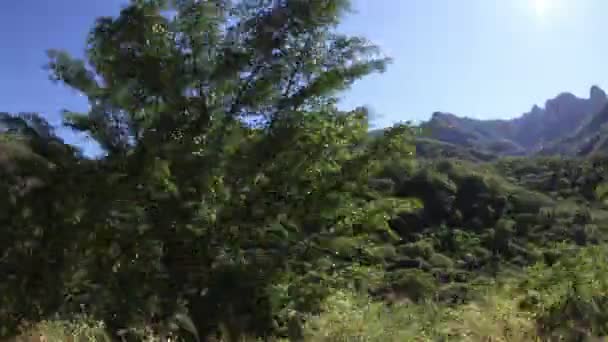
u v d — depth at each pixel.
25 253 5.48
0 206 5.39
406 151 6.72
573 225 48.91
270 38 6.45
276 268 6.02
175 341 5.62
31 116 6.00
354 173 6.46
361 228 6.81
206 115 6.23
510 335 6.05
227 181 6.15
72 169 5.73
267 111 6.53
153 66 6.09
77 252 5.56
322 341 5.92
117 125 6.16
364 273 7.11
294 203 6.34
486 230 52.38
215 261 5.88
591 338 5.89
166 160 5.79
